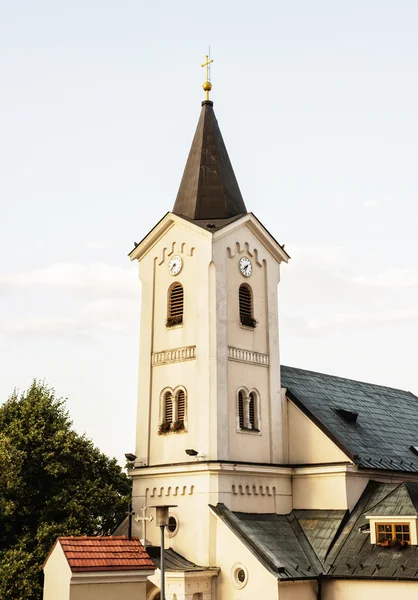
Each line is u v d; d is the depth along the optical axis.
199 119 55.75
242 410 49.50
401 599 40.72
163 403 50.25
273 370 51.72
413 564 41.34
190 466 46.81
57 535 47.00
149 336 51.81
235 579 43.59
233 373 49.19
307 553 45.31
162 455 49.34
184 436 48.41
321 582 43.44
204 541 45.19
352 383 63.16
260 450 49.62
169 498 47.94
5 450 47.28
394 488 47.94
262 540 44.56
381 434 55.91
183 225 51.31
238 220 51.31
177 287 51.38
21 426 50.25
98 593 37.00
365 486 49.22
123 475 56.19
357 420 56.00
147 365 51.44
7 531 48.91
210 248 49.75
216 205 52.31
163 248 52.50
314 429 50.28
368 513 44.59
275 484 49.19
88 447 53.03
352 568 42.91
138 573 38.19
